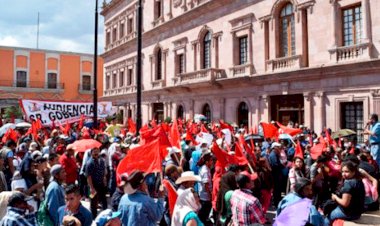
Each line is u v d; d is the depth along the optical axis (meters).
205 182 9.39
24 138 14.56
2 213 6.14
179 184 6.75
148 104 40.62
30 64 60.66
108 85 53.53
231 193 6.84
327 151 11.12
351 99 20.00
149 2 41.28
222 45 29.34
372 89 18.98
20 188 7.79
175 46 35.66
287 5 24.12
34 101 20.27
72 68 63.81
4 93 58.50
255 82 25.61
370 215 10.49
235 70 27.73
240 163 9.08
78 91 64.12
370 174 10.75
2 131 17.00
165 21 37.41
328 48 21.20
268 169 10.21
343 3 20.61
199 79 30.72
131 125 19.62
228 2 28.50
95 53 22.75
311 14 22.34
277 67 24.25
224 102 29.22
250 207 5.98
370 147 13.38
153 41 39.91
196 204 5.97
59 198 6.54
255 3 25.98
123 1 47.97
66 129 18.58
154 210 5.73
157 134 10.07
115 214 4.93
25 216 5.64
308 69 21.67
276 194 12.12
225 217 7.17
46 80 61.72
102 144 12.34
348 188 7.12
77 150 10.70
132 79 45.25
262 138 15.22
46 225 6.47
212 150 9.57
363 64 19.05
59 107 20.94
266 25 25.30
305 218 5.18
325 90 21.36
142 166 7.36
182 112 34.97
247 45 26.84
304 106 22.52
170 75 36.72
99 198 10.53
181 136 16.00
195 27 32.56
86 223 5.77
